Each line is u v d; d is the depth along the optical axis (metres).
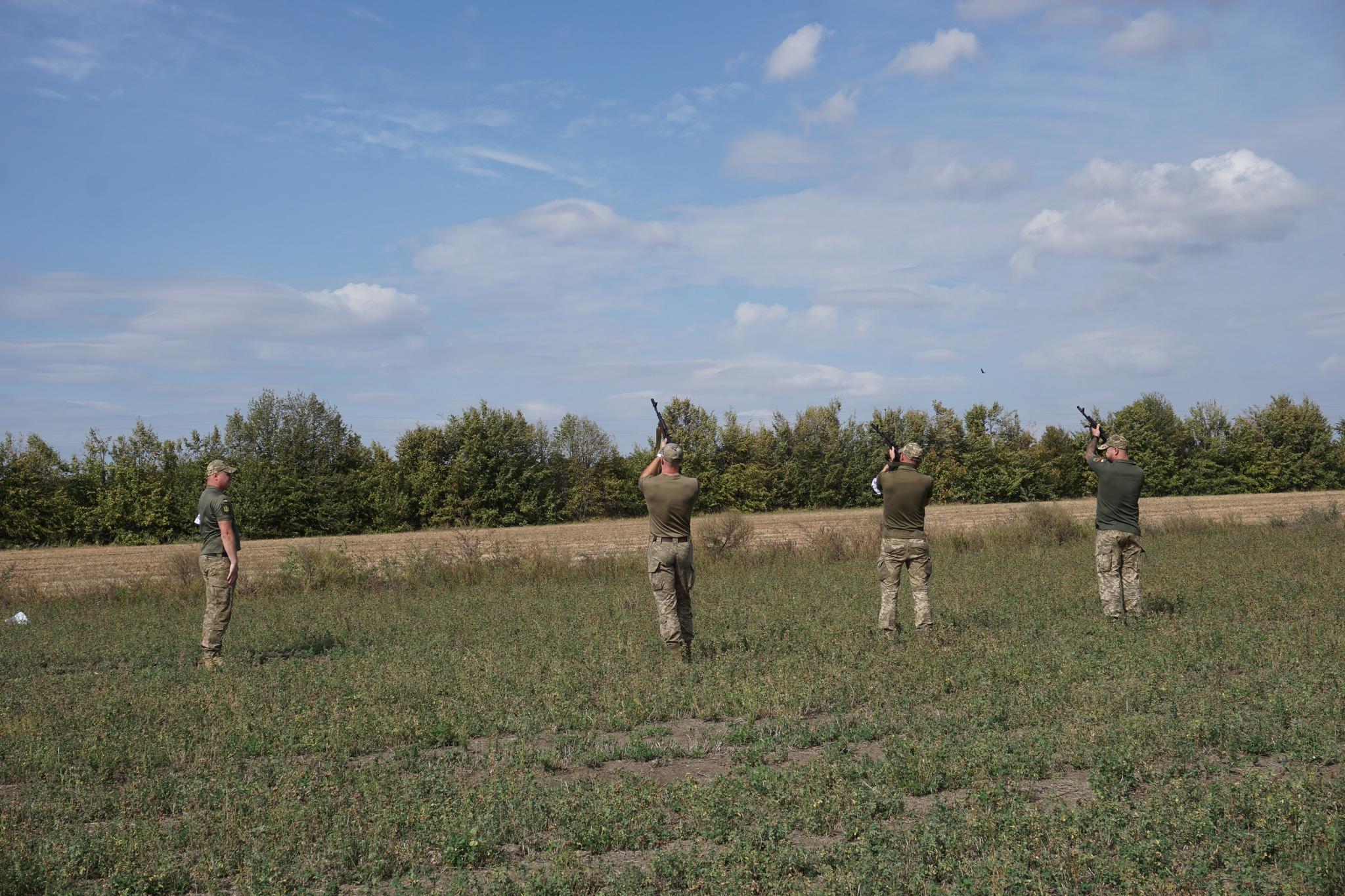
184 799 5.56
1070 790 5.40
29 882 4.43
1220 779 5.22
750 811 5.08
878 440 69.56
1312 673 7.66
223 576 10.54
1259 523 29.47
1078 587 13.98
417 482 58.41
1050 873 4.11
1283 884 3.85
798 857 4.38
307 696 8.29
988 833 4.62
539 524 61.38
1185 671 8.08
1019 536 24.77
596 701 7.95
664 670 8.81
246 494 53.44
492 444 60.19
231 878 4.55
